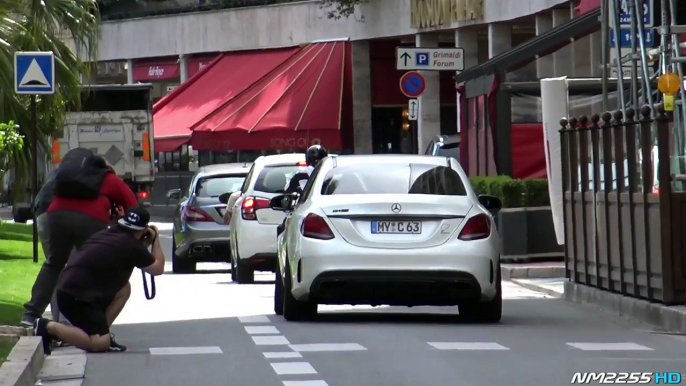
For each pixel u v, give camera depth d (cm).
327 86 13725
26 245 7650
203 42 15900
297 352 3316
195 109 14300
